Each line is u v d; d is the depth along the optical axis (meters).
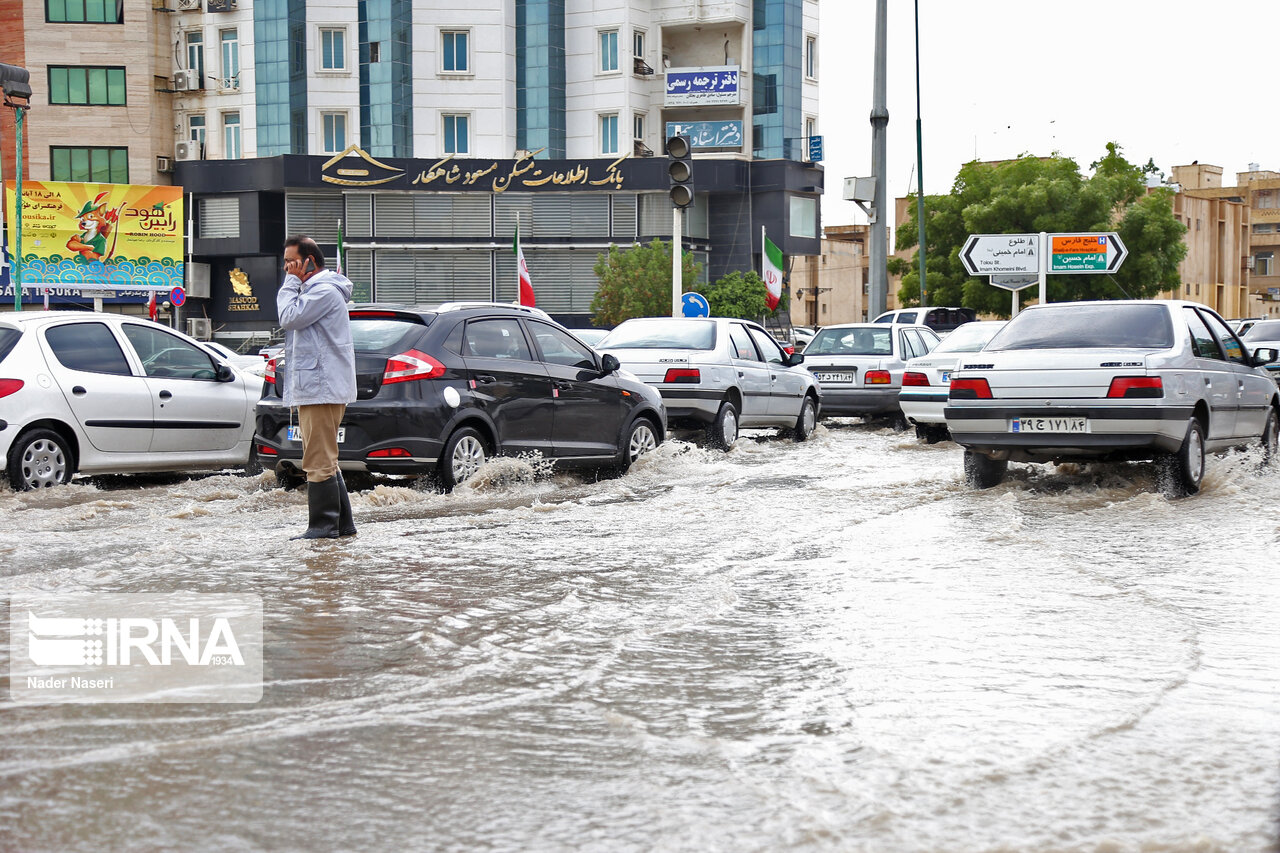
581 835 3.31
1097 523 9.23
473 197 56.81
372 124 56.81
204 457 12.33
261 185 55.19
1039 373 10.88
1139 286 59.50
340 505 8.36
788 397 17.94
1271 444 13.64
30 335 11.14
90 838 3.27
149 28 55.91
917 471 13.38
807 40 61.69
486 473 11.09
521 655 5.21
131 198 47.56
